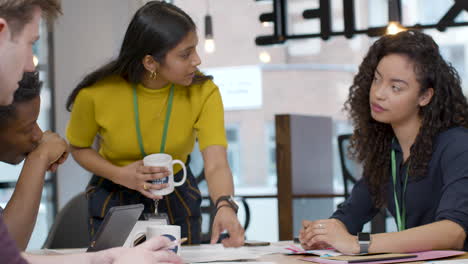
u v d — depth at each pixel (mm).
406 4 8242
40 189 1756
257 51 12727
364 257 1472
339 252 1643
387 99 1800
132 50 1908
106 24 5133
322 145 4340
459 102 1811
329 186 4426
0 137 1741
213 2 9188
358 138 2037
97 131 2119
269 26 12531
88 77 2020
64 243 2725
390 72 1790
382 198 1985
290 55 12680
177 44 1853
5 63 1073
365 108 1995
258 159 15055
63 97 5117
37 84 1764
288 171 3855
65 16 5113
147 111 2023
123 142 2049
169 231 1465
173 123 2047
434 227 1625
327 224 1674
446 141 1772
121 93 2012
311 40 12484
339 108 12633
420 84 1780
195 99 2043
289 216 3838
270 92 12828
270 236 6668
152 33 1855
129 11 5117
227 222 1719
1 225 902
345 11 4797
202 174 4445
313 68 12641
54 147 1817
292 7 10555
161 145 2062
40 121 5055
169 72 1898
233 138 15086
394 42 1816
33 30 1108
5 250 893
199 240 2191
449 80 1795
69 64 5121
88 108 2027
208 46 5957
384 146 1975
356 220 2029
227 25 12633
